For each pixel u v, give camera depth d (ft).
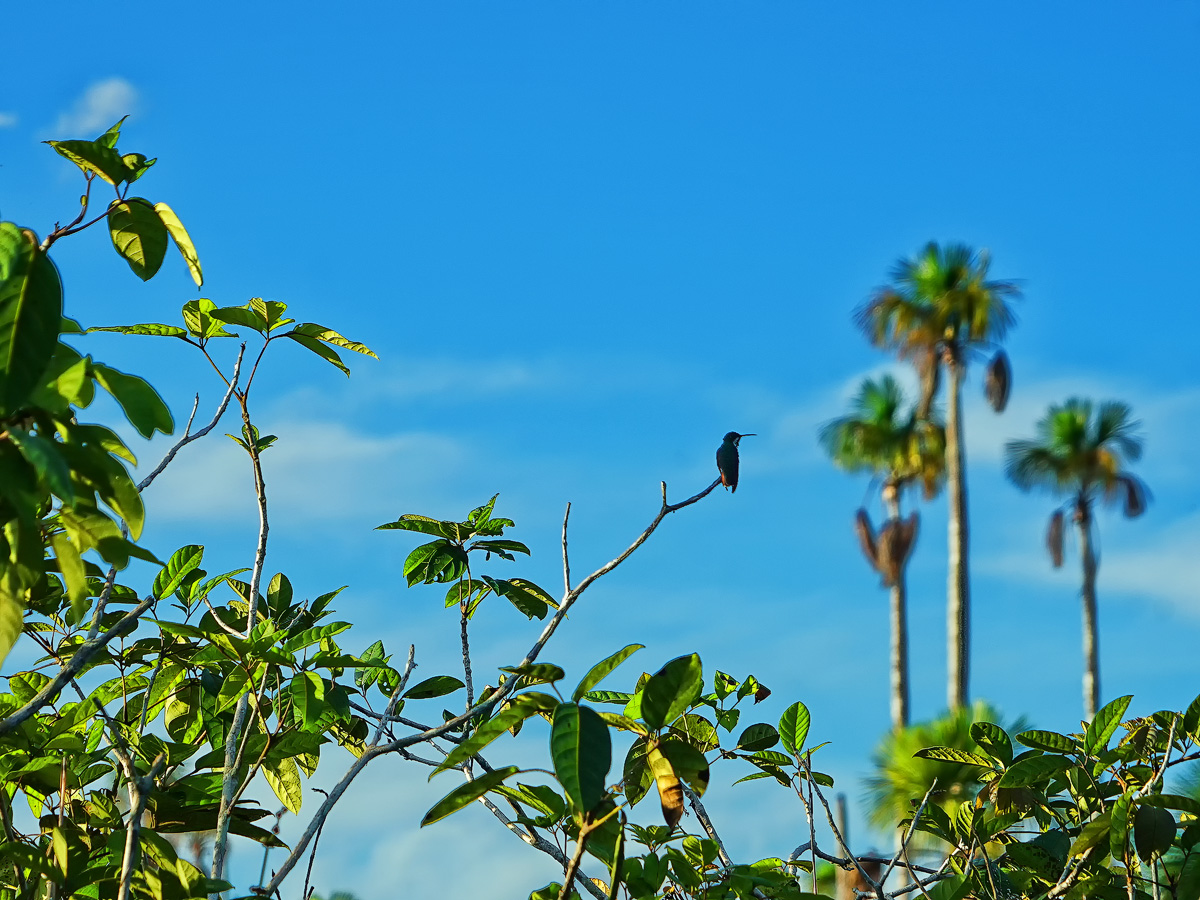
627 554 19.36
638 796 18.70
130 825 12.78
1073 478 161.48
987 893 21.16
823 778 21.81
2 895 16.87
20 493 11.71
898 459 153.79
